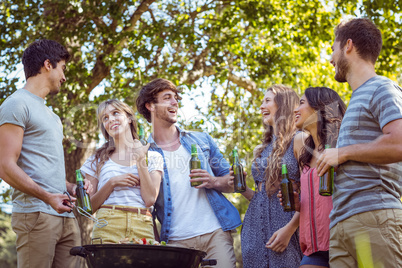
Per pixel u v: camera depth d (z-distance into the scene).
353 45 2.33
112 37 7.74
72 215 2.80
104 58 7.68
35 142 2.65
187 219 3.08
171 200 3.11
